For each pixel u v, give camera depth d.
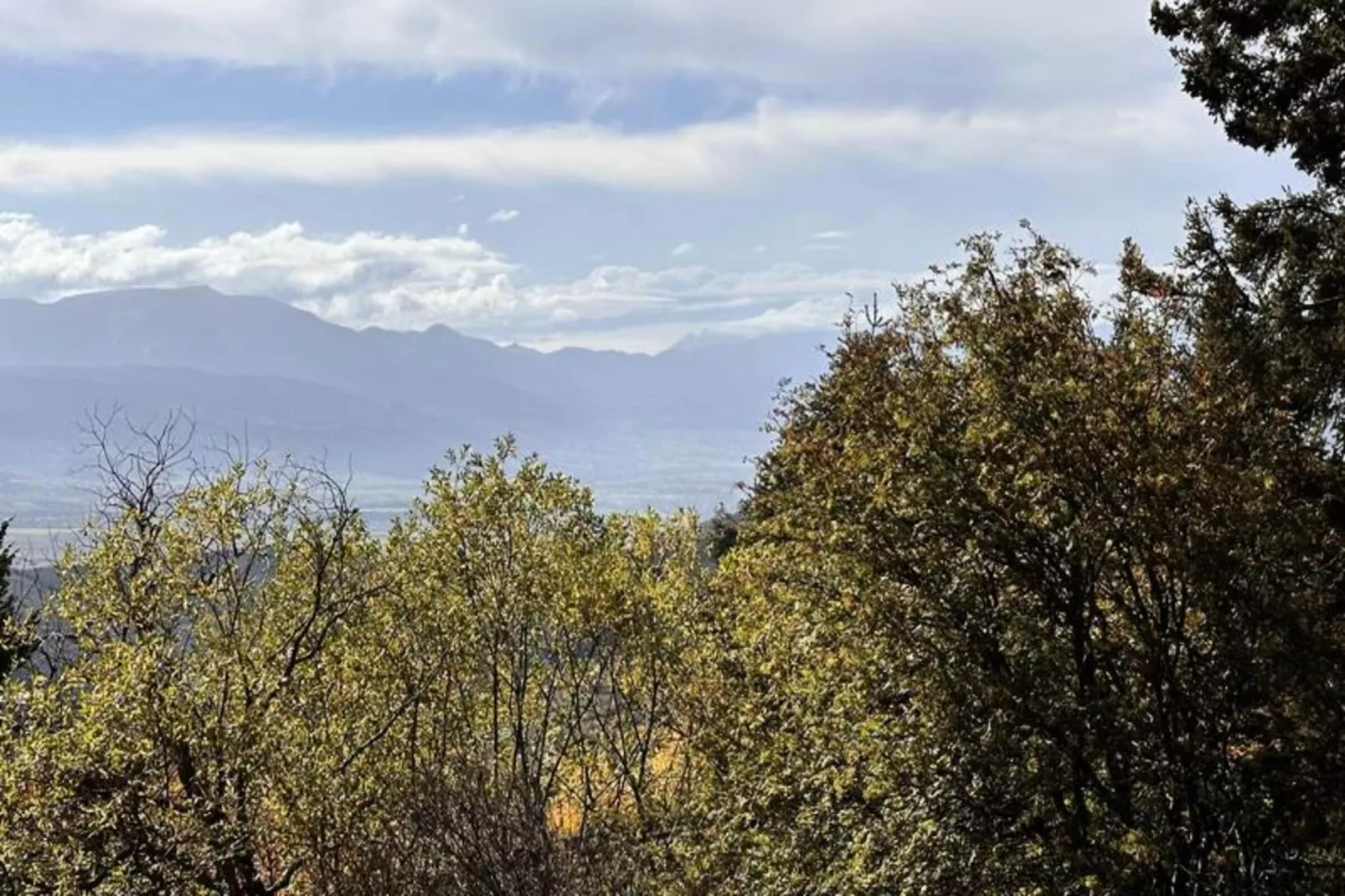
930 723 10.70
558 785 18.42
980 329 11.05
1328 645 9.62
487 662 18.86
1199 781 10.21
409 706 18.50
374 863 15.09
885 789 10.96
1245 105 16.25
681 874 14.88
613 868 14.84
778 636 13.56
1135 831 9.48
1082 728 10.05
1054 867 10.24
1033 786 10.18
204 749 15.88
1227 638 10.04
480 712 18.59
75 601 16.73
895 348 11.66
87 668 15.87
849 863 11.27
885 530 10.98
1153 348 10.73
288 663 17.95
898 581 11.18
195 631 17.38
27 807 14.77
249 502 17.64
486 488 19.05
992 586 10.84
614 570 19.89
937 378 11.34
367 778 16.81
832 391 11.85
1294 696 9.70
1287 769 9.88
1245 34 16.55
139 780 15.27
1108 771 10.32
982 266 11.30
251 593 18.28
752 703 13.94
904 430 11.13
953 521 10.67
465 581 18.86
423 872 14.22
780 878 12.26
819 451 11.83
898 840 10.95
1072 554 10.41
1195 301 13.89
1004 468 10.62
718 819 14.26
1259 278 15.88
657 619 19.50
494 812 13.98
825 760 11.70
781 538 12.74
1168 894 9.91
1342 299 14.70
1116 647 10.27
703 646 17.48
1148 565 10.26
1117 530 10.30
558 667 19.39
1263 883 10.05
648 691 20.28
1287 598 9.86
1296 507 10.57
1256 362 13.20
